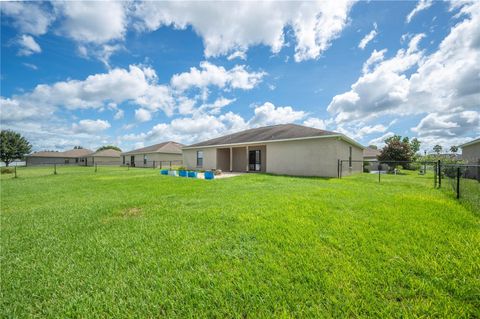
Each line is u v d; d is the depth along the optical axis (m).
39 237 3.70
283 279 2.17
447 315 1.69
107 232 3.79
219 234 3.46
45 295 2.13
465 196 5.89
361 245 2.89
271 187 8.01
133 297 2.04
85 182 11.73
